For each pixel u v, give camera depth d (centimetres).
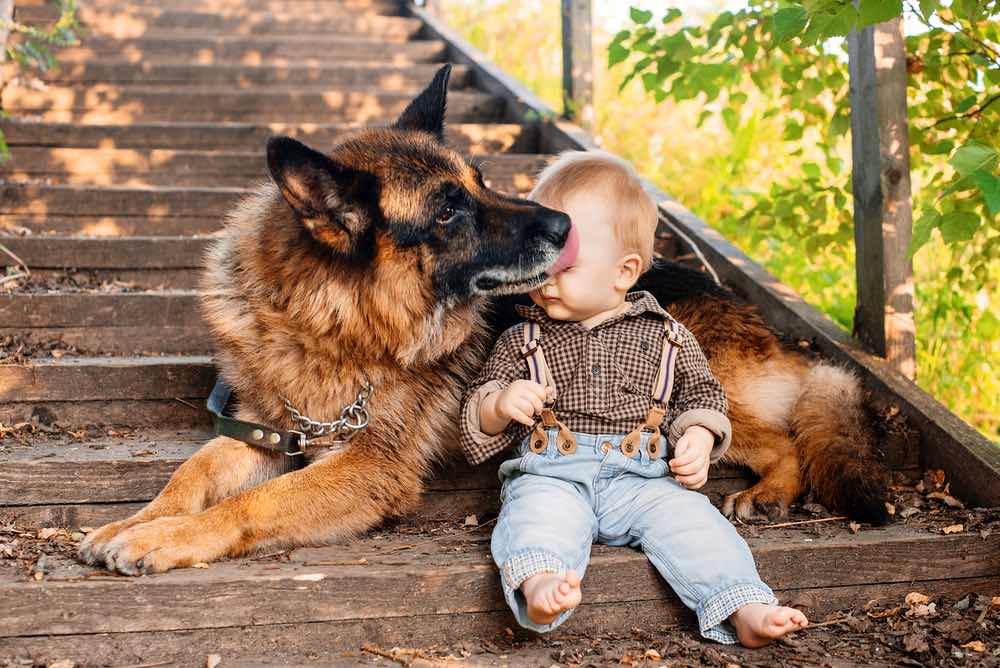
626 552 273
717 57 470
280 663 237
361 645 250
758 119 787
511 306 350
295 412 304
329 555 272
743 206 661
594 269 285
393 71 771
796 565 279
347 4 941
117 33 812
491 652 248
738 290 479
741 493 329
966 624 265
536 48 1069
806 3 314
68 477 304
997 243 455
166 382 370
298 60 809
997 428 536
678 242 534
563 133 623
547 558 242
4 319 402
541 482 272
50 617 234
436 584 254
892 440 356
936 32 409
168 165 577
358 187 288
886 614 274
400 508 306
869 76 390
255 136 623
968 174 258
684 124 854
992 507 321
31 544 275
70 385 363
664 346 290
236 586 242
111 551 245
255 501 274
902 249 390
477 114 722
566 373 285
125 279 464
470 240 297
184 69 731
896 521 312
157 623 238
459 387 325
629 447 278
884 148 388
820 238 501
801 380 354
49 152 563
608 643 255
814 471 329
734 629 252
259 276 305
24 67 686
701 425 276
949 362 544
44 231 509
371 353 301
